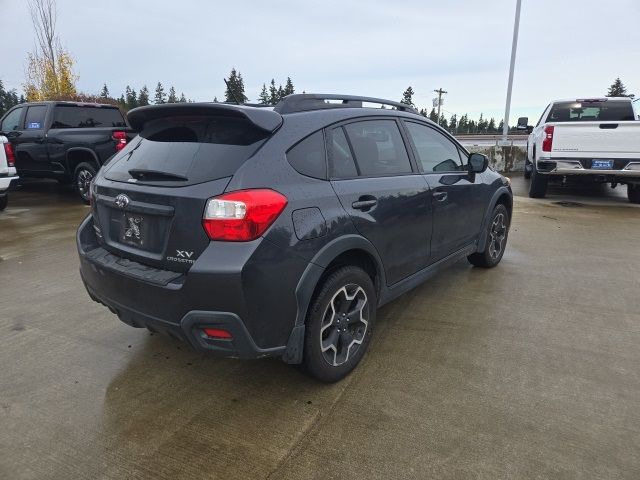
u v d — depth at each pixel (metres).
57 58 21.72
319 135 2.75
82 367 2.98
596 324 3.58
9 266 5.00
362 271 2.86
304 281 2.45
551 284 4.46
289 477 2.08
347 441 2.31
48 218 7.52
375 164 3.13
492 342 3.30
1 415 2.50
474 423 2.43
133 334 3.43
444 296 4.16
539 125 10.55
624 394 2.67
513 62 15.23
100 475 2.09
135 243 2.62
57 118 9.13
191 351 3.20
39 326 3.56
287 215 2.37
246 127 2.52
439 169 3.85
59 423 2.44
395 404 2.60
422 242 3.51
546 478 2.06
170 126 2.77
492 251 4.87
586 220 7.46
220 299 2.23
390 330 3.50
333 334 2.74
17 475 2.09
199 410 2.56
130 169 2.71
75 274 4.73
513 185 11.66
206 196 2.27
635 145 8.11
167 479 2.07
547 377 2.85
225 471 2.12
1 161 7.82
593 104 9.91
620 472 2.09
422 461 2.17
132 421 2.46
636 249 5.70
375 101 3.47
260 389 2.76
